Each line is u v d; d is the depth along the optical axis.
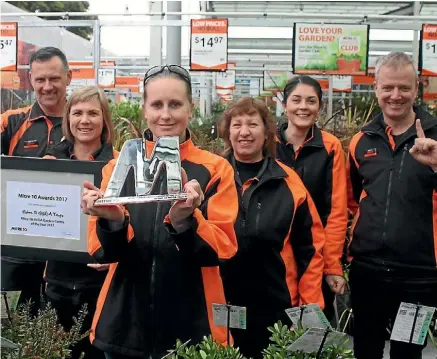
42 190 2.52
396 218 2.89
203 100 12.89
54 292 2.85
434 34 6.12
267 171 2.79
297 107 3.26
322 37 6.18
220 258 1.99
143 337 2.05
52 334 2.14
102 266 2.53
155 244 2.04
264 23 6.78
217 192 2.09
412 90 2.89
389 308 3.05
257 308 2.73
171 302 2.04
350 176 3.28
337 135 5.38
